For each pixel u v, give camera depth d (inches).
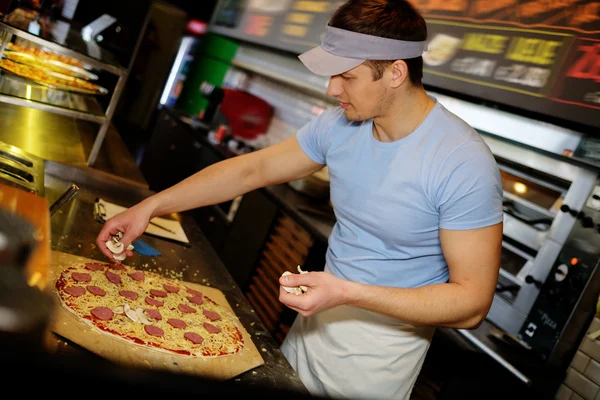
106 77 166.9
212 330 56.9
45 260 28.0
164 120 217.0
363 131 61.0
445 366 86.3
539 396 84.4
